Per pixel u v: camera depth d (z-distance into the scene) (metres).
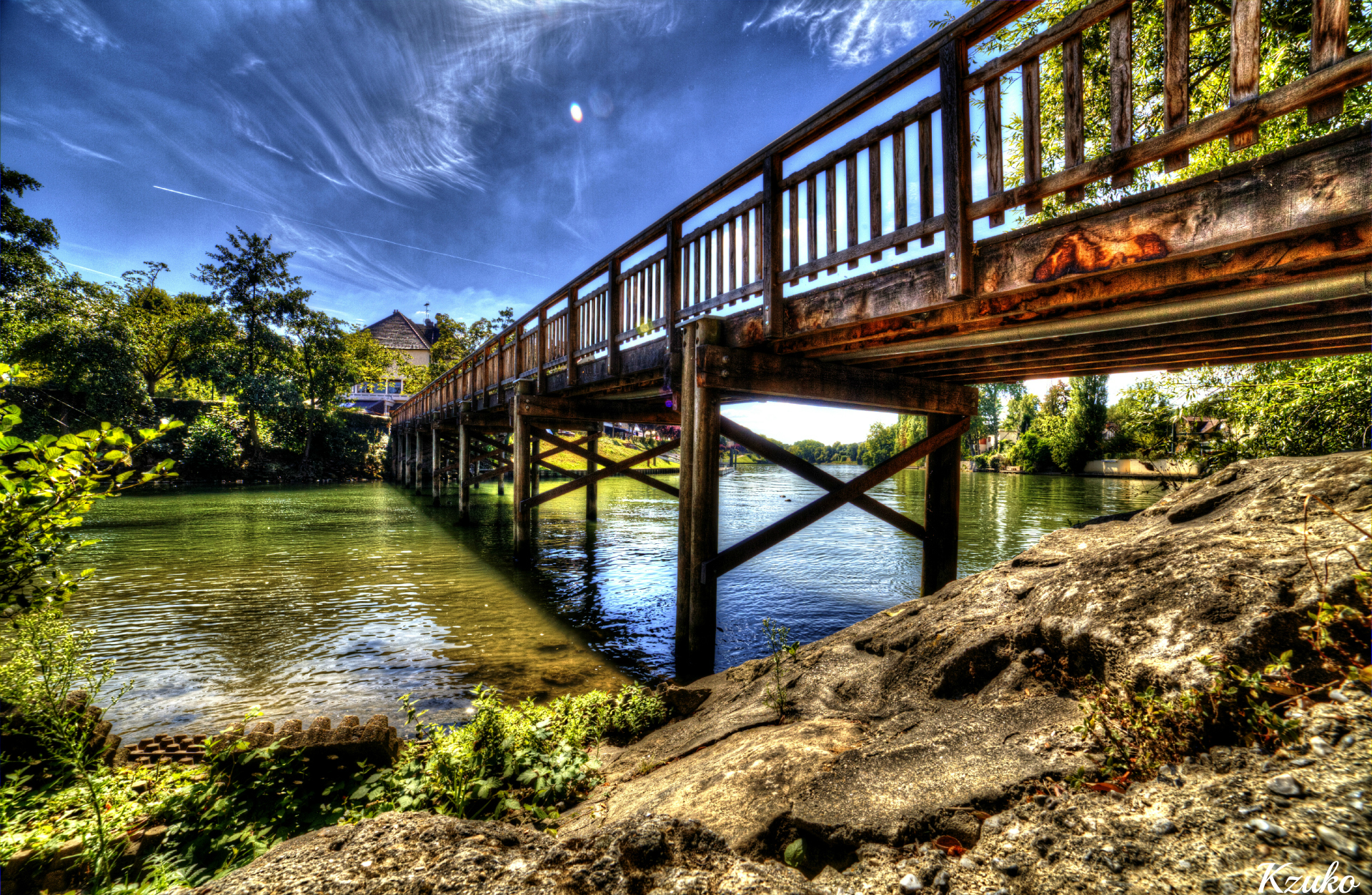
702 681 4.32
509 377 12.92
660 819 1.65
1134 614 2.32
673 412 12.88
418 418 26.16
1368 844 1.16
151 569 9.84
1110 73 2.71
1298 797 1.34
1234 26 2.33
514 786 2.90
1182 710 1.72
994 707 2.41
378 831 1.56
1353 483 2.39
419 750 3.19
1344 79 2.01
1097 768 1.77
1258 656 1.83
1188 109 2.47
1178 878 1.25
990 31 3.22
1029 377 6.93
